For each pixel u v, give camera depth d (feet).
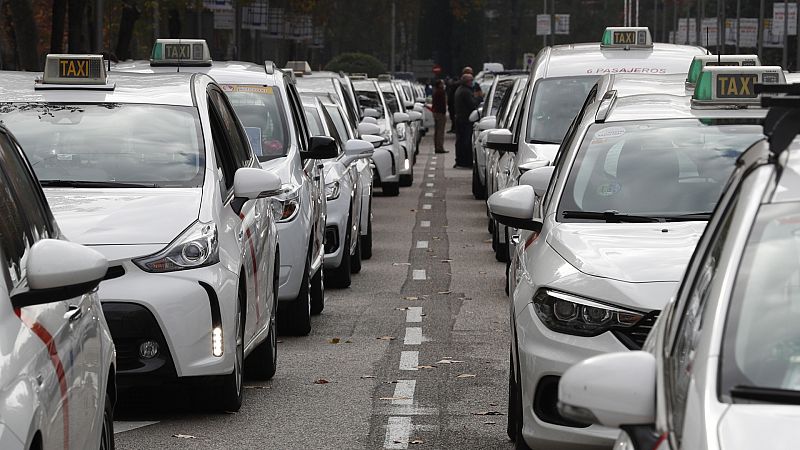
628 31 117.19
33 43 257.96
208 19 274.57
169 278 57.72
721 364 25.11
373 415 62.75
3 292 33.60
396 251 135.13
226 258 59.98
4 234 36.14
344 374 72.59
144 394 66.44
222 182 65.36
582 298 47.70
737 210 28.53
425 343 82.28
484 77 466.70
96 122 67.05
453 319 91.86
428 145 392.88
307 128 98.89
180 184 63.62
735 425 23.09
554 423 47.52
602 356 26.11
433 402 65.57
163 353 57.41
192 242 58.85
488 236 149.18
